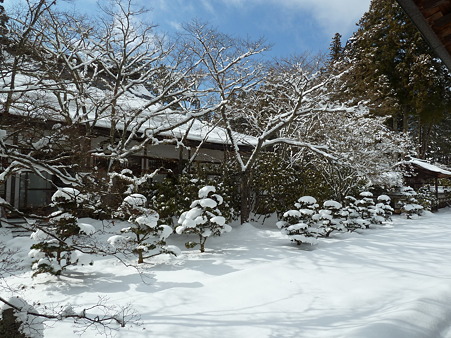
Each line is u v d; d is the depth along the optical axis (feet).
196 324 11.88
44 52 28.14
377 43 72.23
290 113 37.37
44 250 18.95
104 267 22.49
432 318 11.62
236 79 39.68
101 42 37.32
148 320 12.41
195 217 27.40
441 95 72.13
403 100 71.67
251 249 29.01
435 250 24.22
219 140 44.01
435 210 64.75
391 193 58.29
